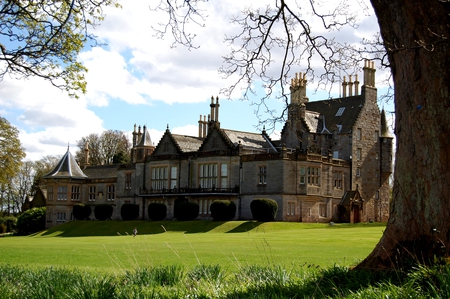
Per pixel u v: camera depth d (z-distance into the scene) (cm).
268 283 1454
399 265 1422
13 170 7756
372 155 7688
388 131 7919
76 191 9581
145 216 8119
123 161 11631
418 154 1435
